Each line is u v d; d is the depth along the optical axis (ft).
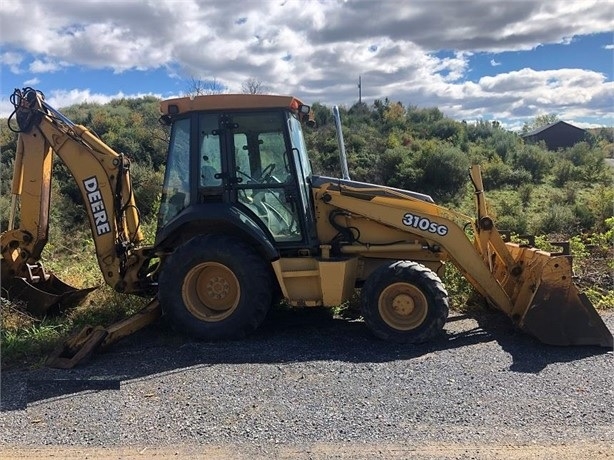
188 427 12.82
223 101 20.04
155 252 21.30
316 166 70.74
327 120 110.42
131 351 18.54
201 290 19.99
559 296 18.12
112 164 21.72
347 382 15.31
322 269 19.63
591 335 17.95
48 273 24.67
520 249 21.04
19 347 18.21
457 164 87.92
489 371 15.90
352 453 11.47
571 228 58.34
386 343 18.93
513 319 19.79
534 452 11.38
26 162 22.02
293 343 19.04
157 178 63.77
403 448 11.64
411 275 18.94
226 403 14.08
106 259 21.67
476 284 20.70
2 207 46.73
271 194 20.33
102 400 14.48
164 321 21.43
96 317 22.41
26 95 21.79
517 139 126.52
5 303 21.56
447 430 12.40
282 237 20.44
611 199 61.72
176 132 20.72
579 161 101.04
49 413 13.76
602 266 29.45
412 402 13.89
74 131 21.95
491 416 13.02
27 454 11.81
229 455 11.51
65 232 55.72
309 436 12.24
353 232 21.16
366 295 19.26
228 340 19.42
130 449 11.90
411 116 130.72
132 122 99.91
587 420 12.72
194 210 19.79
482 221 20.51
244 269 19.34
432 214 20.65
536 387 14.66
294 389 14.89
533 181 93.91
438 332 18.84
